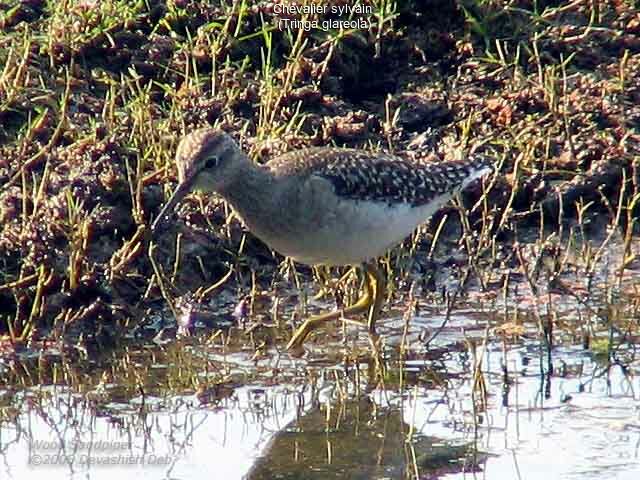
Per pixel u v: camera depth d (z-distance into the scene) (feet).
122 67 49.32
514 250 45.06
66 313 40.86
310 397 37.70
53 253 41.78
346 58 50.19
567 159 47.32
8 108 46.68
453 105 48.96
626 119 48.78
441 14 51.52
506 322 41.86
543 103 49.03
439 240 45.70
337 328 42.09
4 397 37.22
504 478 33.27
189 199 44.16
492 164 44.75
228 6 51.03
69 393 37.50
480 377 37.24
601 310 42.16
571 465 33.99
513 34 51.39
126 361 39.40
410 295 41.73
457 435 35.68
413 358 39.91
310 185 38.32
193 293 42.55
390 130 47.42
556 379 38.65
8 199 43.42
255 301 42.68
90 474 33.37
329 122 47.39
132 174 44.32
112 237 43.11
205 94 48.60
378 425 36.22
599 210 46.75
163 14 50.88
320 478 33.37
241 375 38.78
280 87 48.65
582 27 51.88
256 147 45.83
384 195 39.19
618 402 37.45
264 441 35.22
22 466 33.68
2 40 49.08
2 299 41.22
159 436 35.35
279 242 39.42
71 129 46.24
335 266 44.16
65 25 49.37
